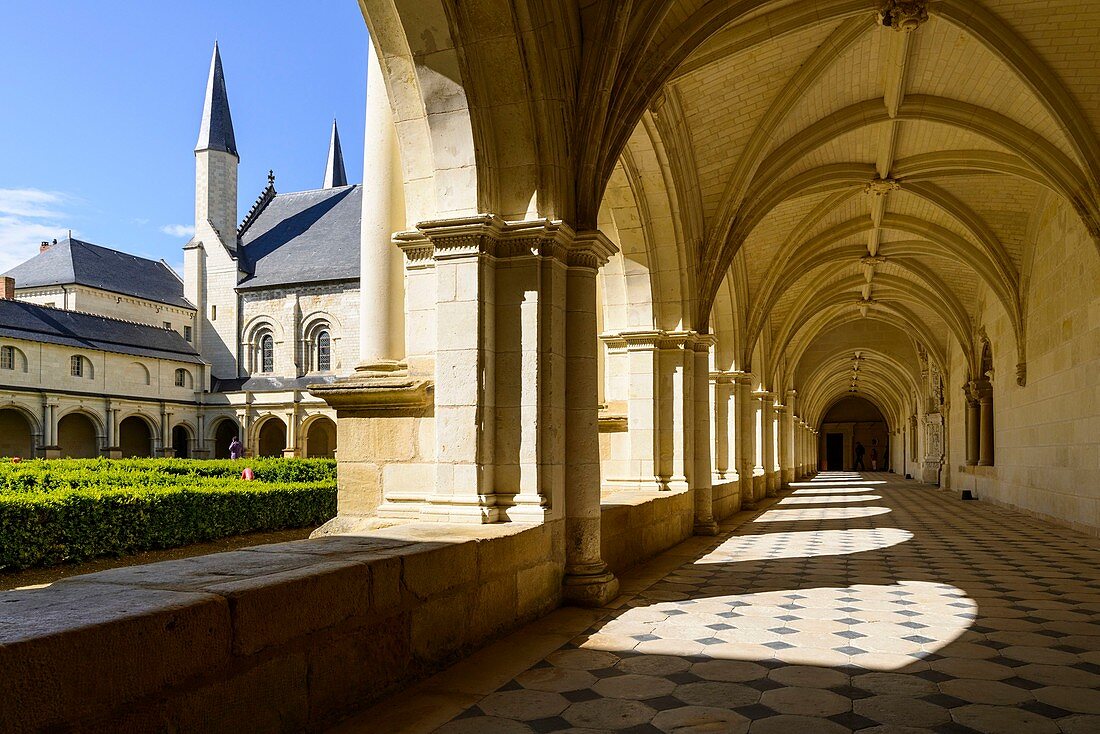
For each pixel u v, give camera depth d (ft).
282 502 41.27
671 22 25.23
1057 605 22.03
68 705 7.74
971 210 53.47
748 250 58.13
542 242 20.93
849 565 29.94
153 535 32.78
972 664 15.93
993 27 32.89
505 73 20.59
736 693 13.99
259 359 156.56
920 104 40.29
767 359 80.28
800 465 123.24
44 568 28.27
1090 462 41.14
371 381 21.67
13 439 124.06
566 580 21.76
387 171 23.07
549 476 20.97
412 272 21.86
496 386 21.03
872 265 70.79
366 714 12.55
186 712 9.14
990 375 68.49
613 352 39.11
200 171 163.12
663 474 39.09
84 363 131.23
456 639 15.80
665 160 35.32
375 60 23.58
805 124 41.63
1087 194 38.78
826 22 32.14
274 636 10.57
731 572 28.09
